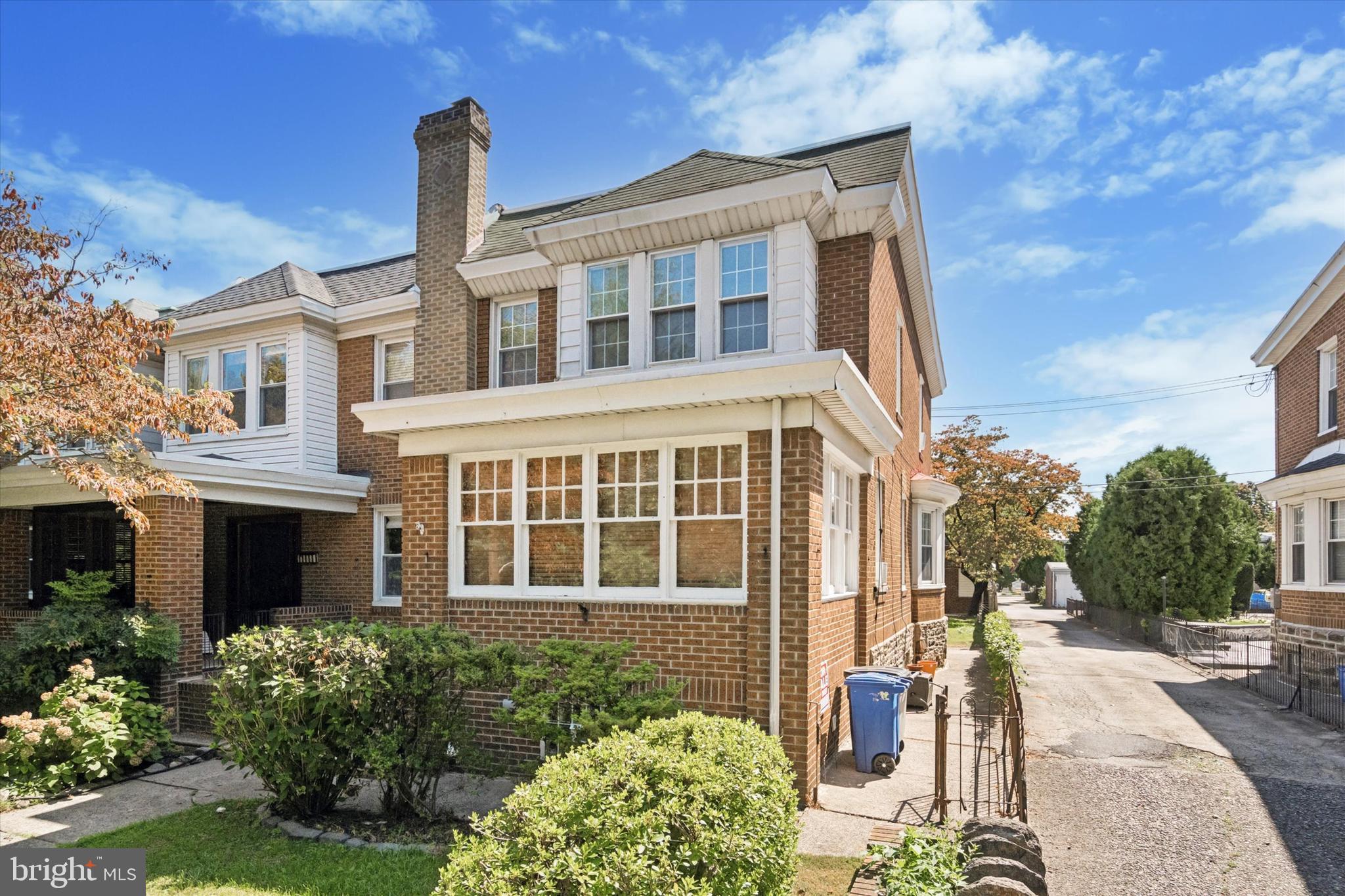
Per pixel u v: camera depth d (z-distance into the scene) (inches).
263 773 265.9
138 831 270.4
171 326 403.5
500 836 151.6
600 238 414.6
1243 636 872.3
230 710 270.5
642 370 396.8
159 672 401.4
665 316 408.2
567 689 254.7
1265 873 237.6
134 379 385.7
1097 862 245.6
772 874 175.2
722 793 166.7
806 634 296.2
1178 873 237.5
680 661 320.2
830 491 354.9
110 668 377.4
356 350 565.0
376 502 542.3
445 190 513.3
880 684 333.4
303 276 606.2
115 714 345.7
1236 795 313.0
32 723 323.3
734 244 396.8
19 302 356.5
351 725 263.4
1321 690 558.3
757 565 307.4
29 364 347.6
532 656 287.4
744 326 391.9
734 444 324.5
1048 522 1375.5
